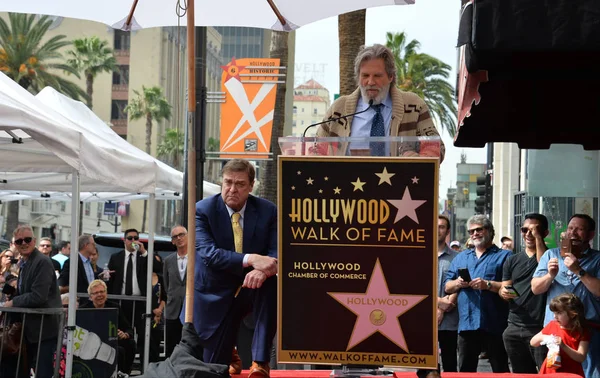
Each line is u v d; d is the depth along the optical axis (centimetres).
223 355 507
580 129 830
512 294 883
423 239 449
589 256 812
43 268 1021
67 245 1953
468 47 520
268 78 1247
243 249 514
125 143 1213
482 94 746
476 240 944
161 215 7544
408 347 449
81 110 1188
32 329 1000
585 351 764
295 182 457
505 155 3650
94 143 902
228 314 508
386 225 452
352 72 1611
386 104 544
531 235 897
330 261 455
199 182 1195
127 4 620
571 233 805
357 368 488
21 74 5744
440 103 5638
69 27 7462
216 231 515
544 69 577
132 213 7344
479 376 604
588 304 802
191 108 483
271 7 607
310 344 455
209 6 621
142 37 8050
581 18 471
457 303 948
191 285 477
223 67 1253
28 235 1016
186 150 1200
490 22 478
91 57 6756
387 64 540
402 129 541
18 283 1034
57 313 980
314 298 456
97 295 1224
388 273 452
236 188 509
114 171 988
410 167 452
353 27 1609
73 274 891
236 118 1238
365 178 454
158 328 1409
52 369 998
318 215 456
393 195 452
